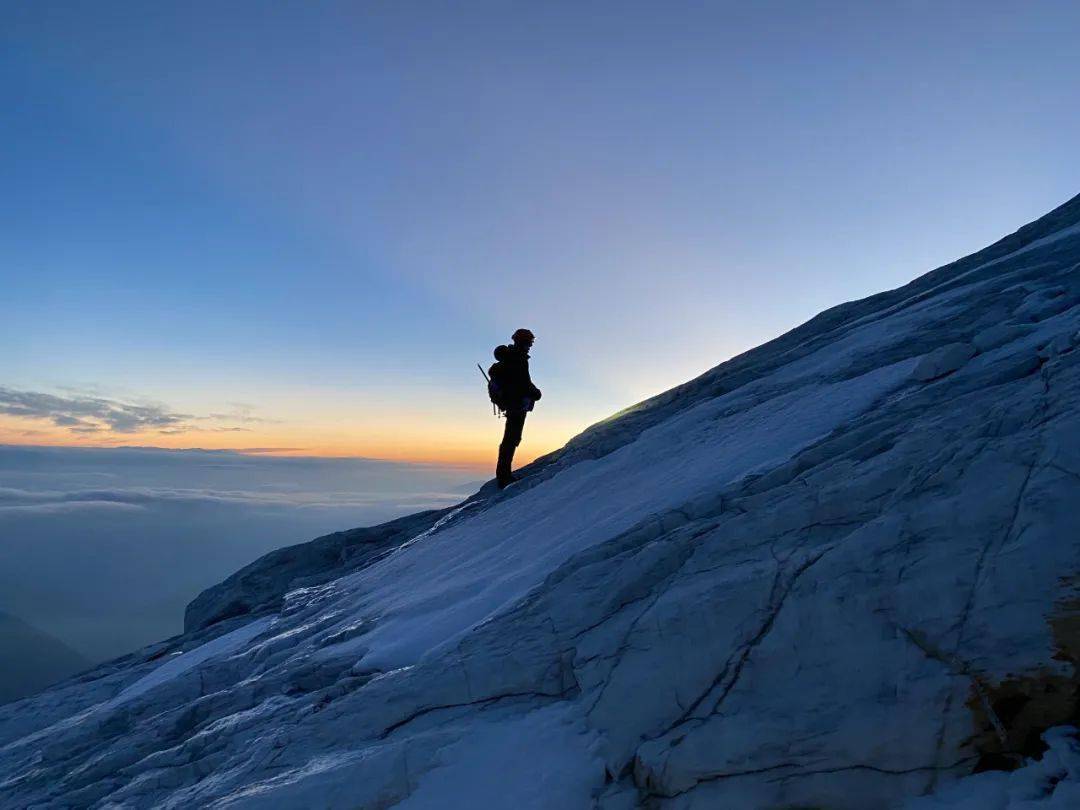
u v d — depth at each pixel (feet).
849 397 24.52
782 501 16.46
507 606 20.25
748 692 12.25
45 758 27.71
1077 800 8.35
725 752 11.45
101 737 27.63
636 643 14.70
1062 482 11.21
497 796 12.87
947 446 14.24
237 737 19.85
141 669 41.88
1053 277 27.71
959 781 9.80
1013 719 9.91
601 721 13.65
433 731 15.43
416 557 35.40
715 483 22.34
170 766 20.16
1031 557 10.62
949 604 11.05
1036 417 13.23
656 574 16.80
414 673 18.20
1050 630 10.00
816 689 11.60
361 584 36.04
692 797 11.28
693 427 31.71
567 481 34.09
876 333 32.30
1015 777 9.31
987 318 25.85
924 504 12.91
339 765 15.34
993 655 10.28
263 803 14.88
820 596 12.61
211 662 33.30
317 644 26.63
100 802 19.42
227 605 53.67
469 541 32.60
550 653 16.39
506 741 14.29
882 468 15.15
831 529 14.38
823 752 10.83
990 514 11.71
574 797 12.23
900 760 10.30
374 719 17.12
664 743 12.19
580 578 18.54
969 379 19.49
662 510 22.08
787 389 30.48
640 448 32.53
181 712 24.12
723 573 14.99
